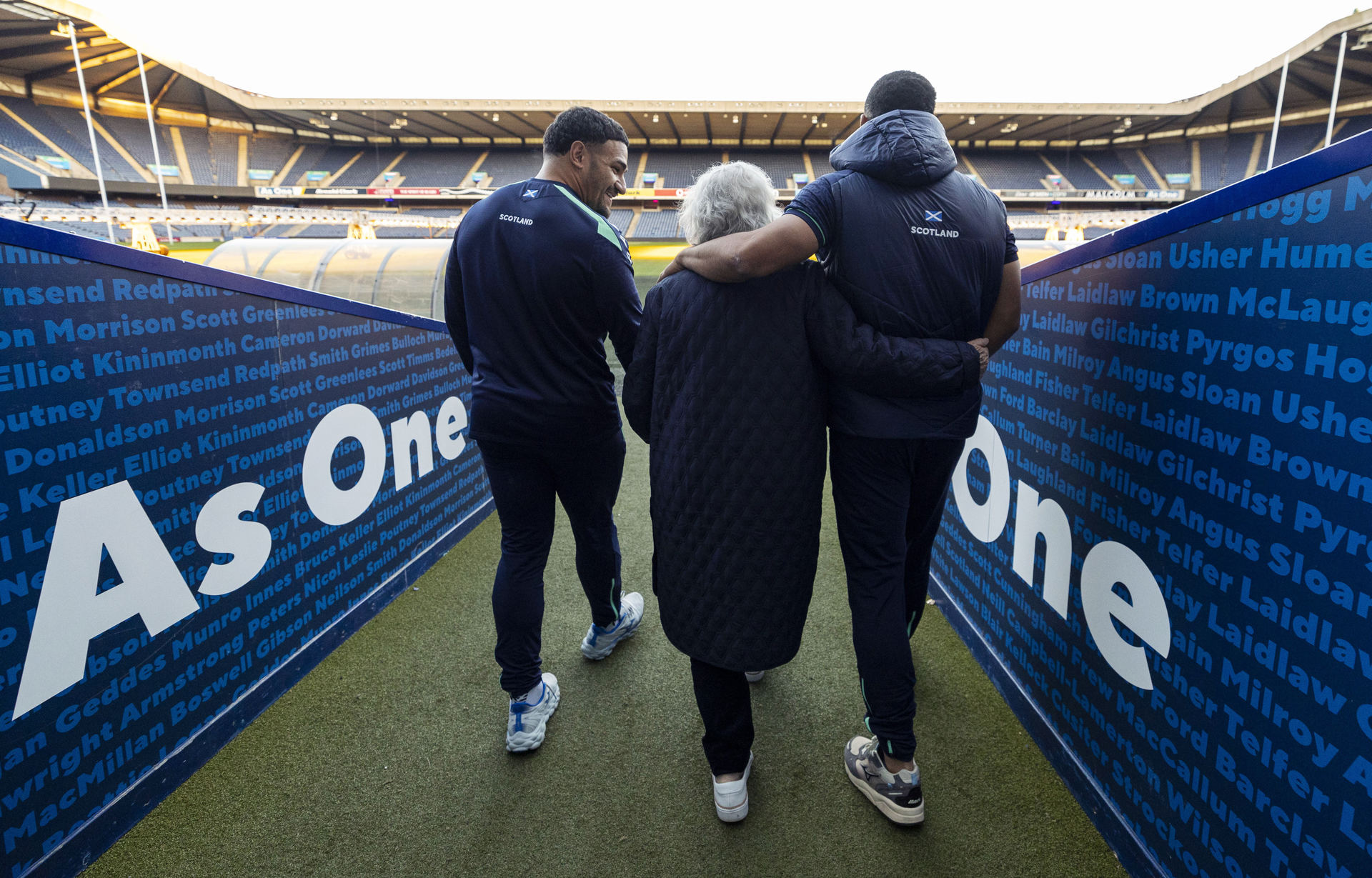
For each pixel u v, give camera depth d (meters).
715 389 1.17
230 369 1.57
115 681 1.30
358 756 1.57
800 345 1.15
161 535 1.39
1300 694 0.85
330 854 1.30
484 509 3.12
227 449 1.57
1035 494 1.60
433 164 31.98
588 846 1.32
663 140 32.19
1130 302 1.21
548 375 1.44
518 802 1.43
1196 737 1.05
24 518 1.12
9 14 21.12
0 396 1.08
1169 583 1.11
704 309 1.17
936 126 1.15
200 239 26.38
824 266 1.19
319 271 5.69
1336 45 22.05
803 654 1.97
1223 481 0.98
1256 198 0.90
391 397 2.29
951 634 2.08
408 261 5.83
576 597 2.35
